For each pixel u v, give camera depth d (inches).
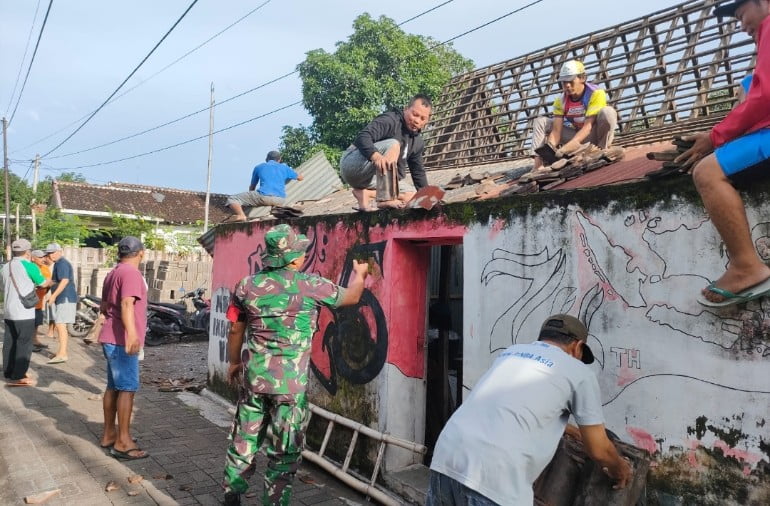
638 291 135.9
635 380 135.8
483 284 174.4
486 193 184.2
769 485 112.5
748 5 110.9
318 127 766.5
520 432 107.6
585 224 147.6
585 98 227.0
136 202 1132.5
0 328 547.5
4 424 257.9
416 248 209.9
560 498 121.3
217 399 308.3
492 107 349.7
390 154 207.2
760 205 113.9
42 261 412.2
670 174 129.3
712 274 122.3
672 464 128.3
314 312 172.2
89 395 311.9
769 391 112.9
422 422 209.2
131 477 200.7
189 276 580.4
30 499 180.4
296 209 261.1
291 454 165.9
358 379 217.0
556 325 124.0
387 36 762.8
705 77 250.8
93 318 521.7
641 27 286.4
